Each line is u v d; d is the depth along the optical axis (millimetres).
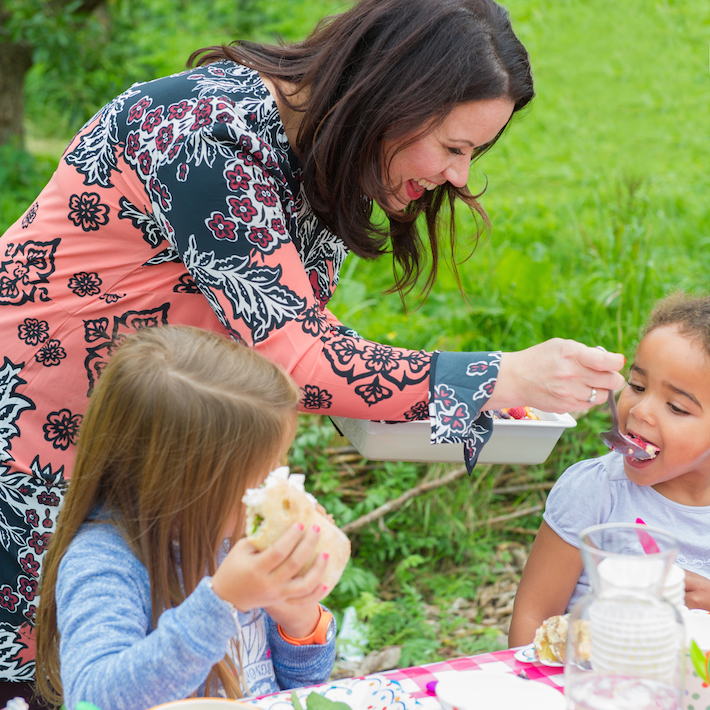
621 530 1033
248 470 1186
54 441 1533
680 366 1529
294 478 1079
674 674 965
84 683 1071
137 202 1441
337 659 2682
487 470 3301
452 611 2945
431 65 1349
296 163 1513
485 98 1379
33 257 1508
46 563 1279
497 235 5070
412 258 1801
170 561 1228
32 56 6566
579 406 1364
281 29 10094
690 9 10641
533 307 3838
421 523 3191
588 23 10547
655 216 5188
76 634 1129
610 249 4398
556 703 1137
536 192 6465
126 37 7121
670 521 1682
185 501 1182
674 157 7164
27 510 1542
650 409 1577
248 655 1354
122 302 1501
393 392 1378
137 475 1196
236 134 1365
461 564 3184
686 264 4625
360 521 3096
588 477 1736
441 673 1275
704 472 1651
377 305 4305
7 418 1521
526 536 3273
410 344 3787
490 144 1584
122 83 6668
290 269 1388
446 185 1682
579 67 9492
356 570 2945
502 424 1676
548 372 1343
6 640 1587
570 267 4648
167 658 1042
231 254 1366
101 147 1457
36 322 1509
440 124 1375
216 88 1417
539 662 1308
